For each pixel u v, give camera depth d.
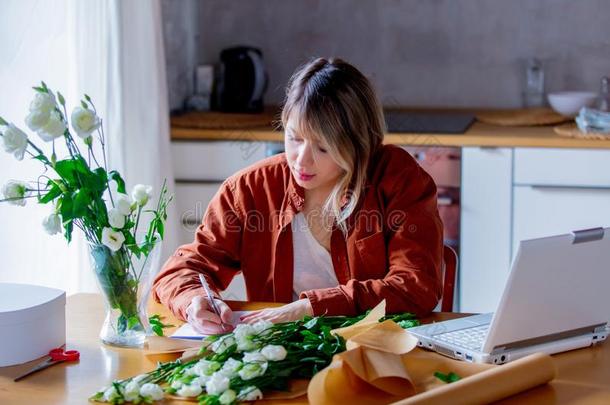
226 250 2.33
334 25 4.17
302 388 1.65
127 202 1.78
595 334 1.88
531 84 4.04
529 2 4.00
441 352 1.82
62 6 2.92
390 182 2.26
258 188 2.33
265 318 1.98
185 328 1.97
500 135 3.47
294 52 4.23
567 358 1.81
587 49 3.99
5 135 1.74
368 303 2.05
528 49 4.04
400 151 2.32
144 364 1.80
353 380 1.63
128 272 1.85
